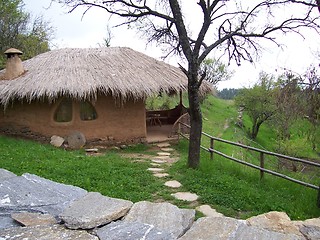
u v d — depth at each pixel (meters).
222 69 30.98
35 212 3.08
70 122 13.30
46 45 25.80
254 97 27.41
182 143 13.73
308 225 2.85
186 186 7.39
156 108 25.92
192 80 8.48
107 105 13.48
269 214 3.01
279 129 18.98
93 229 2.65
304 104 8.99
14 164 8.58
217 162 9.41
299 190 7.21
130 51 15.80
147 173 8.59
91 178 7.77
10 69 14.01
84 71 13.36
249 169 9.12
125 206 2.97
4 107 13.39
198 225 2.67
